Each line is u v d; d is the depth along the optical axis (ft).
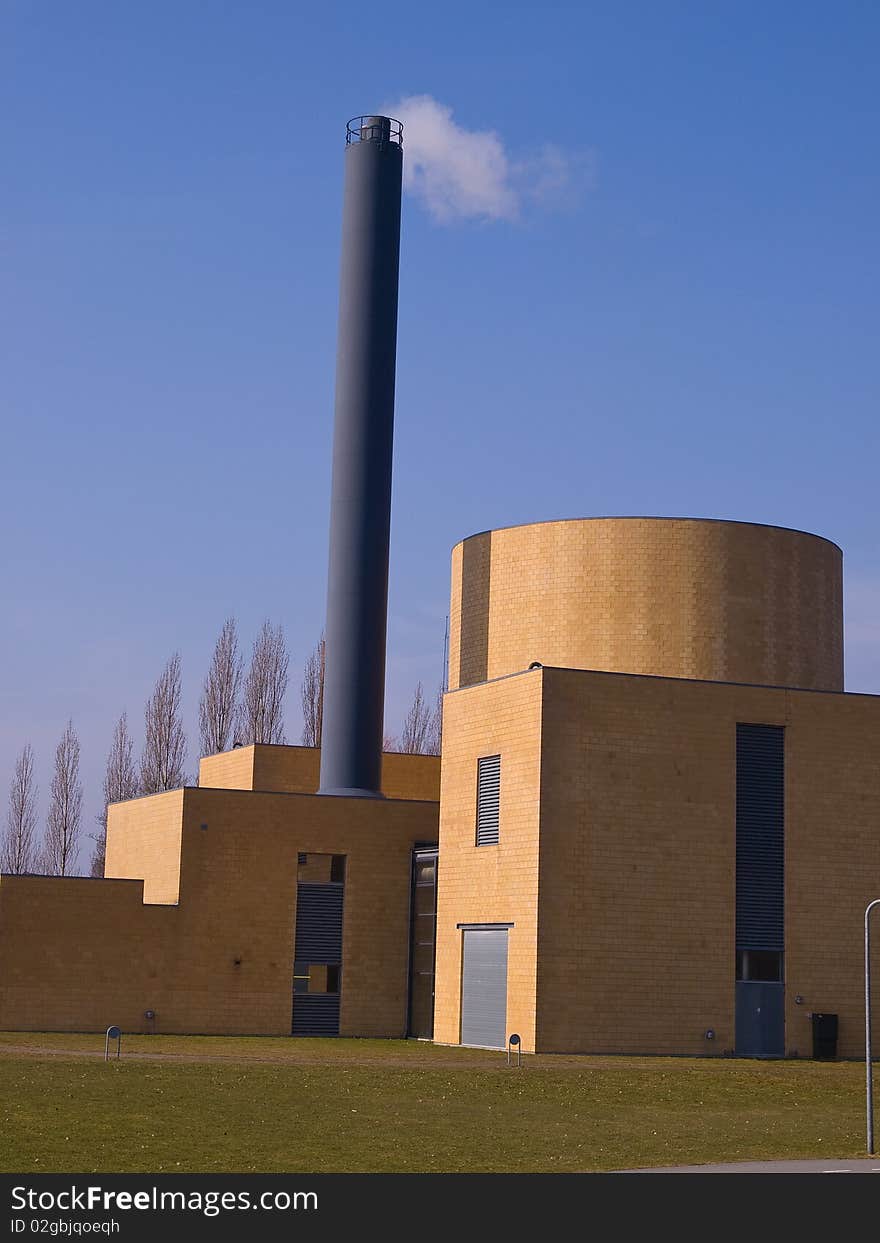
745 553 176.55
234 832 173.68
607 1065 137.18
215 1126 92.48
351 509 190.39
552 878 149.79
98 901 168.14
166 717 285.02
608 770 153.07
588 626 175.01
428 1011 172.04
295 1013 173.17
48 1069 118.93
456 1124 98.53
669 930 152.76
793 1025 155.63
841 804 161.17
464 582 188.03
